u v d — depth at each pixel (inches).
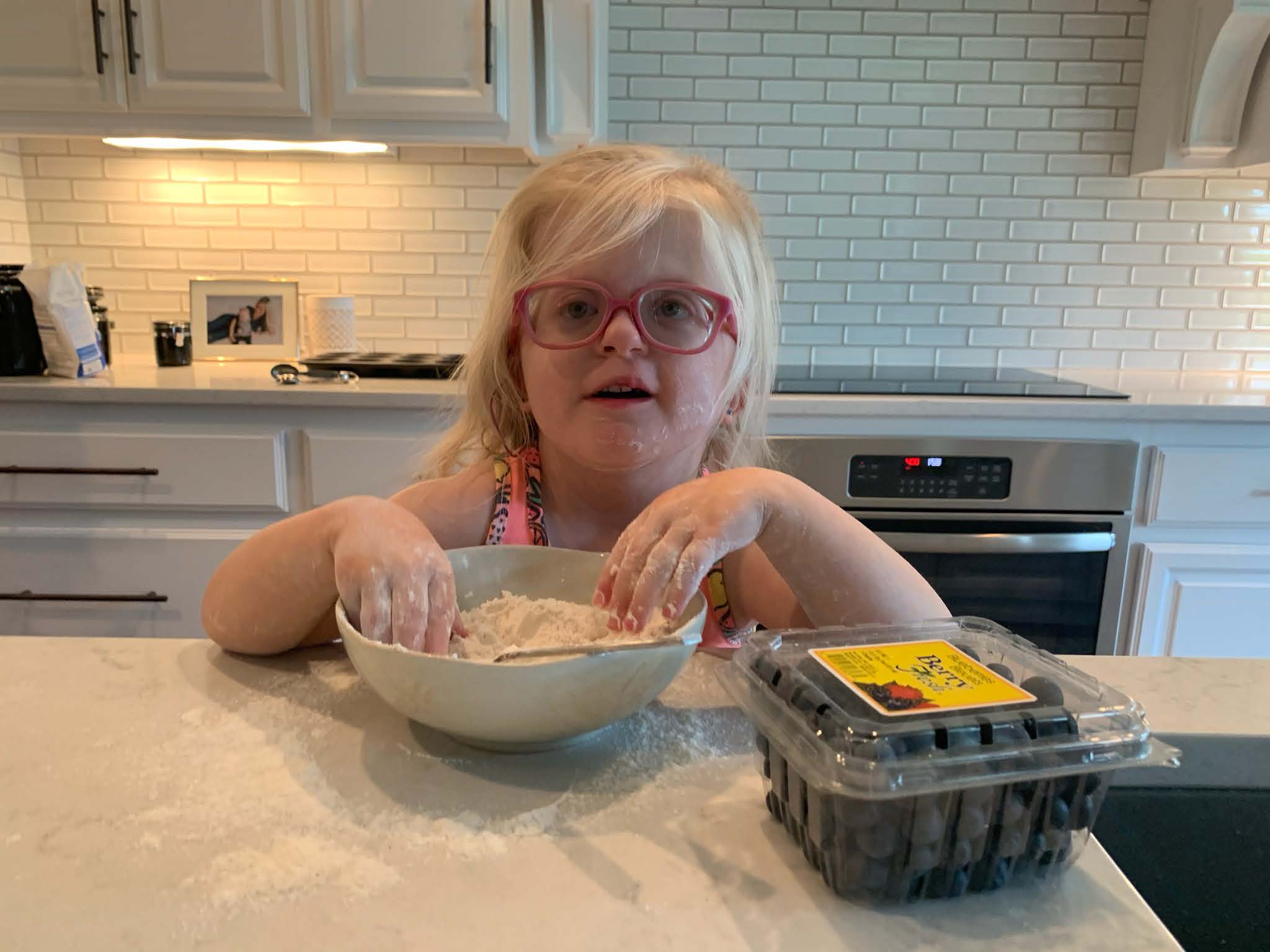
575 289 29.4
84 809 19.3
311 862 17.5
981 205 89.1
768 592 31.9
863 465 69.8
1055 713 16.8
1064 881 17.5
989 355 91.8
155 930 15.5
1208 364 91.8
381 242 89.9
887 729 16.1
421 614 23.1
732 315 30.2
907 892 16.5
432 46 74.0
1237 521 71.7
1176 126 81.1
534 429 37.8
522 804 19.8
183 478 70.2
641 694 21.2
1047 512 70.7
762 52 86.0
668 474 33.9
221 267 90.1
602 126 80.1
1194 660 30.3
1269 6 72.2
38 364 74.2
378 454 70.1
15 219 86.7
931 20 85.4
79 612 72.9
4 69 74.0
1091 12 85.2
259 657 28.1
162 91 74.5
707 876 17.3
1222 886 19.4
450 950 15.1
